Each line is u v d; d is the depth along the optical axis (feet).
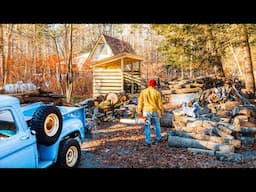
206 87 48.62
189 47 39.40
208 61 42.45
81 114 19.06
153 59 114.11
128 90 60.18
